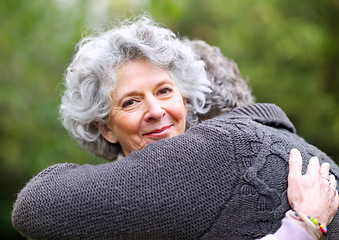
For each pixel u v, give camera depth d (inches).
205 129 54.0
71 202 51.7
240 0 258.7
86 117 62.6
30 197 53.9
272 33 228.4
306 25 215.3
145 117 59.4
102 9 174.9
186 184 50.4
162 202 50.0
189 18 301.4
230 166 50.8
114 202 50.7
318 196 50.3
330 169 56.9
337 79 221.6
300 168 52.0
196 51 73.6
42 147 177.0
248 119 58.2
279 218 49.9
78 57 62.6
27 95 175.5
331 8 209.5
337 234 52.7
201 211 49.6
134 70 59.2
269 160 51.8
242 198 49.7
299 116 227.6
